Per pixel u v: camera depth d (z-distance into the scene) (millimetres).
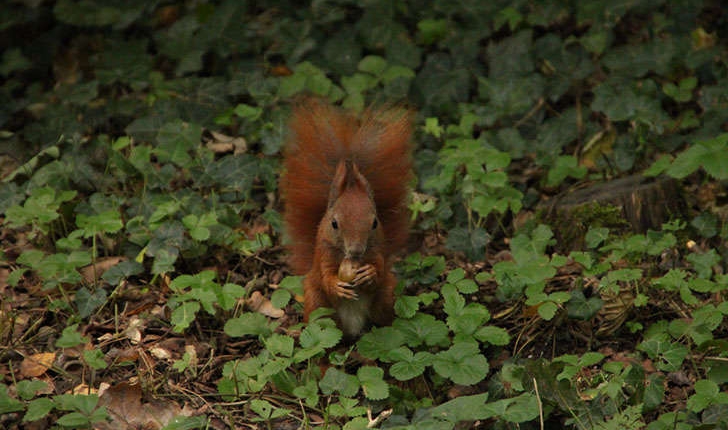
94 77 14383
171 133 11766
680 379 8680
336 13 14773
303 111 9633
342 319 8891
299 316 9766
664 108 13305
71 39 14852
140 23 15047
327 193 9125
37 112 13383
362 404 8352
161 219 10336
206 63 14281
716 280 9453
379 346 8398
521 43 13828
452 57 13852
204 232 9812
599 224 10828
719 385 8555
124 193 11641
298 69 12977
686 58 13242
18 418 8031
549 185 11867
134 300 9914
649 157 12195
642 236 9891
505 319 9695
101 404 8125
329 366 8938
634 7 14477
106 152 12016
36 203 10305
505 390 8211
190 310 8852
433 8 15000
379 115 9852
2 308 9719
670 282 9164
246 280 10414
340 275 8352
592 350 9273
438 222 11117
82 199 11320
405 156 9445
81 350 9102
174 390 8648
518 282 9266
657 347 8469
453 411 7566
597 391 8039
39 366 8797
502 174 10570
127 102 13383
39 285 10109
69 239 9914
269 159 11656
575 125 12555
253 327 8531
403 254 10922
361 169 9188
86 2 15055
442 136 12539
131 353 9000
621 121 12602
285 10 15281
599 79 13812
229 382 8461
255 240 10555
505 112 12719
